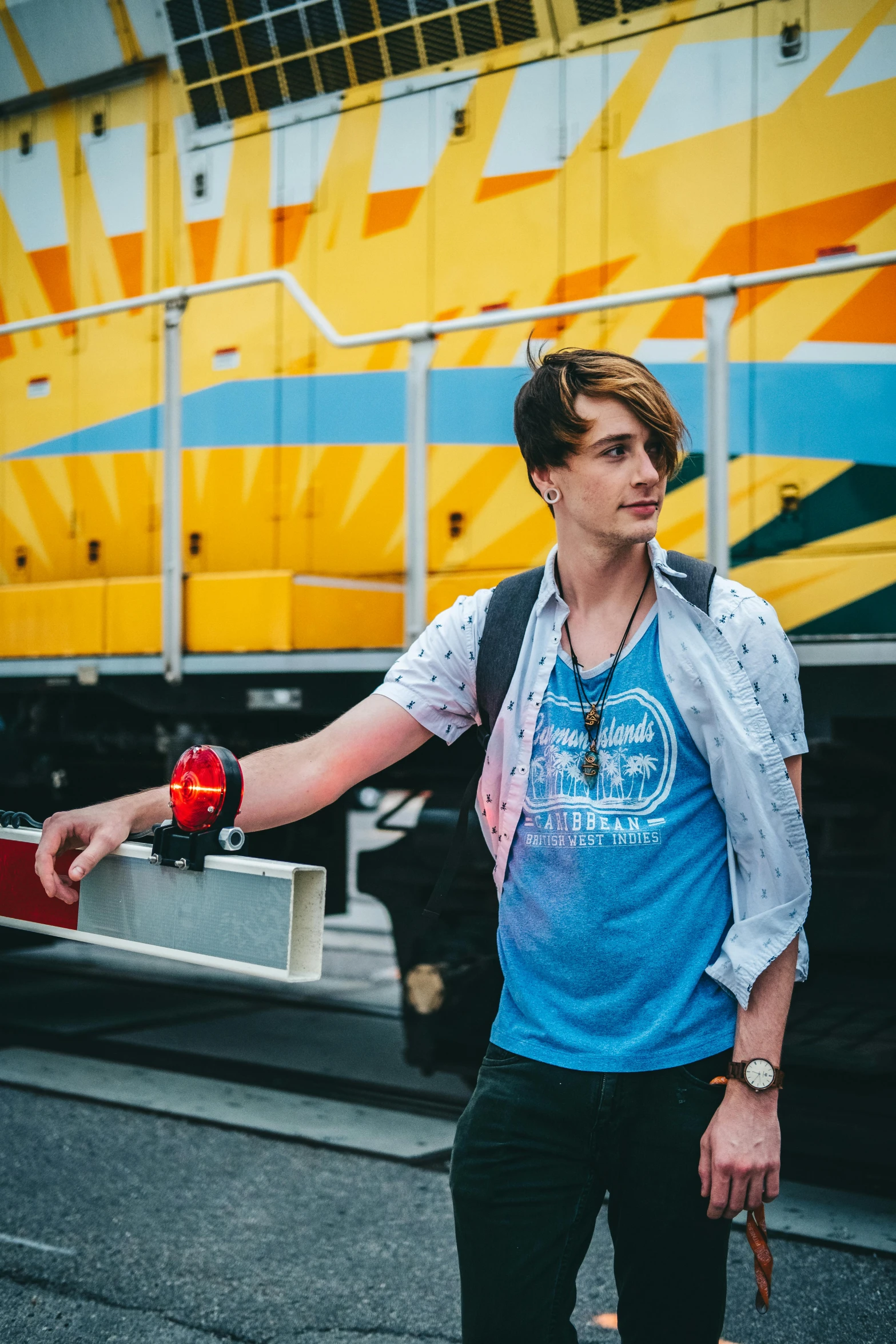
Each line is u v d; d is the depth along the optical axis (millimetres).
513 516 4242
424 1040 4180
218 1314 2762
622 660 1523
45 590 5059
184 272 5281
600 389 1486
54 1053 5148
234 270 5129
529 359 1622
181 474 4754
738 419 3754
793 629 3535
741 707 1436
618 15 4230
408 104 4680
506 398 4289
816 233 3830
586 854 1487
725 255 3990
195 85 5215
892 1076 3422
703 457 3838
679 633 1488
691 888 1468
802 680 3451
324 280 4883
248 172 5098
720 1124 1392
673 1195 1438
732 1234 3273
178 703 4711
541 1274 1462
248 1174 3674
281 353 4957
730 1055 1457
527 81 4414
